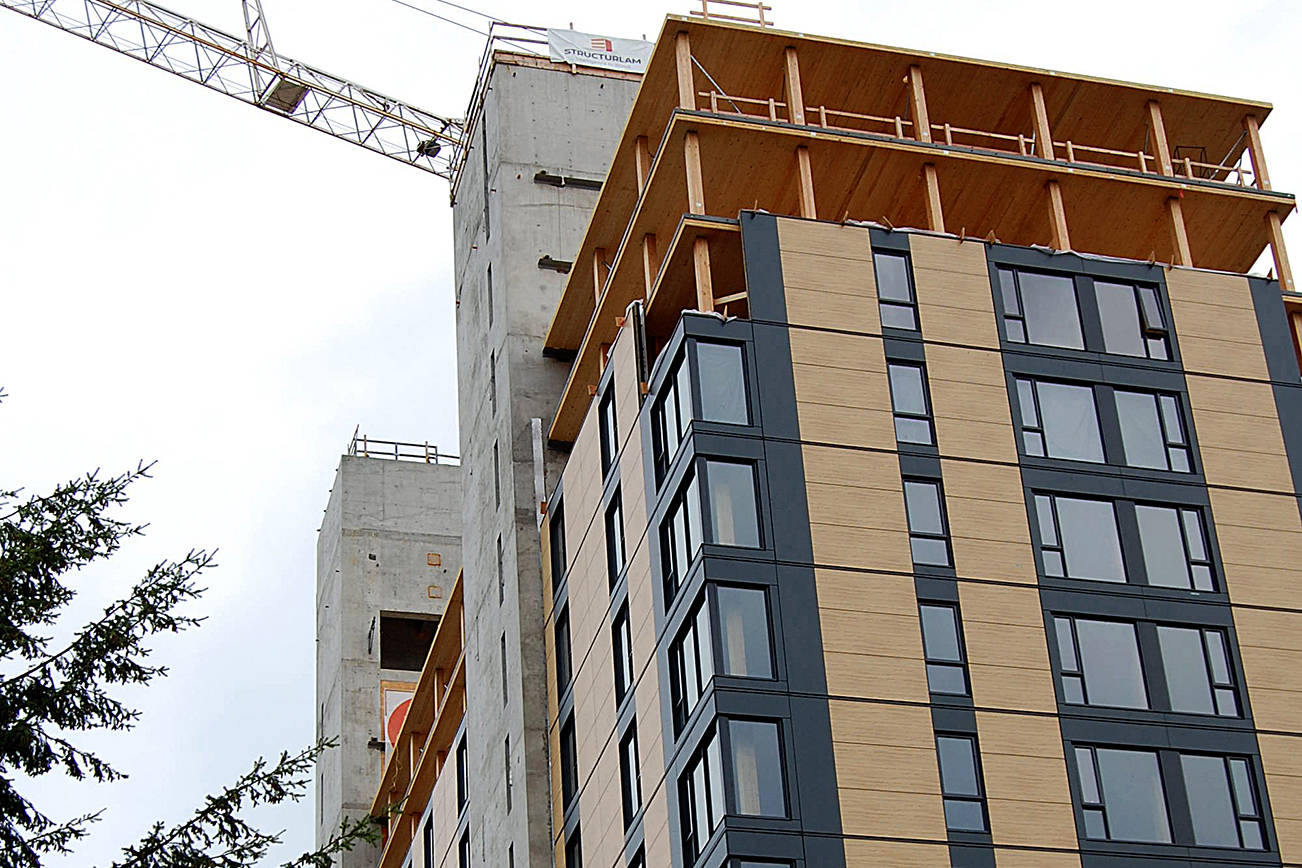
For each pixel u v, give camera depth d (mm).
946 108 64250
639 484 57312
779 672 50031
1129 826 49906
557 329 71500
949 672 51031
